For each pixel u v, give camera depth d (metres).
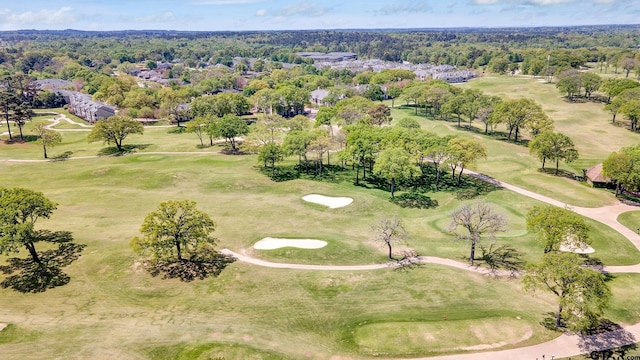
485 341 36.19
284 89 158.62
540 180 80.62
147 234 47.00
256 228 61.06
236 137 118.88
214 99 142.38
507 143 108.44
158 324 39.09
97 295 43.75
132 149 107.88
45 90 183.75
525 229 60.44
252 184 80.56
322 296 43.88
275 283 46.25
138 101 156.50
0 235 45.84
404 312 40.72
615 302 41.66
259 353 35.00
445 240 58.09
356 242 56.50
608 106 124.69
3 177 85.38
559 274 35.03
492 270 48.84
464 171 88.69
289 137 87.38
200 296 43.91
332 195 74.56
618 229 59.59
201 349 35.28
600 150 103.94
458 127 127.44
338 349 36.06
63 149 109.50
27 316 40.03
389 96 192.25
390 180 83.69
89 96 183.12
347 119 110.62
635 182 67.38
